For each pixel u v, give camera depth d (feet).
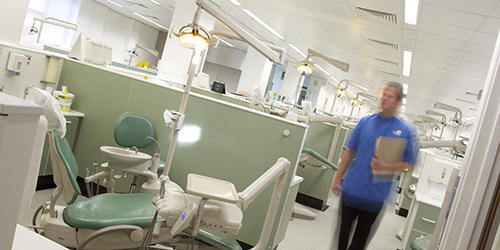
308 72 13.94
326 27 22.48
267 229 6.68
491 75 3.55
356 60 31.07
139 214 6.23
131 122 9.57
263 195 8.93
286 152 8.89
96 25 40.40
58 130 6.42
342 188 7.42
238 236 9.04
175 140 7.79
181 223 5.00
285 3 19.94
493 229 3.42
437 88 33.09
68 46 36.68
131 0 34.14
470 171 3.55
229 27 6.99
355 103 25.67
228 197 5.18
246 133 9.14
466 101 34.99
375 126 7.29
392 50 23.34
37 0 32.35
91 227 5.76
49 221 6.17
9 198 1.74
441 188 13.47
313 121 15.15
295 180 9.64
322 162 14.19
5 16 9.61
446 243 3.62
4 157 1.65
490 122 3.48
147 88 10.03
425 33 17.72
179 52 22.71
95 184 10.33
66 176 6.00
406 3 14.65
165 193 5.74
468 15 13.91
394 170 7.05
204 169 9.40
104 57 13.17
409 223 12.63
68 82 10.78
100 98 10.46
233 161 9.21
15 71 9.70
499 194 3.40
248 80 39.96
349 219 7.28
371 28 19.69
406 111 67.15
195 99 9.50
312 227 13.23
